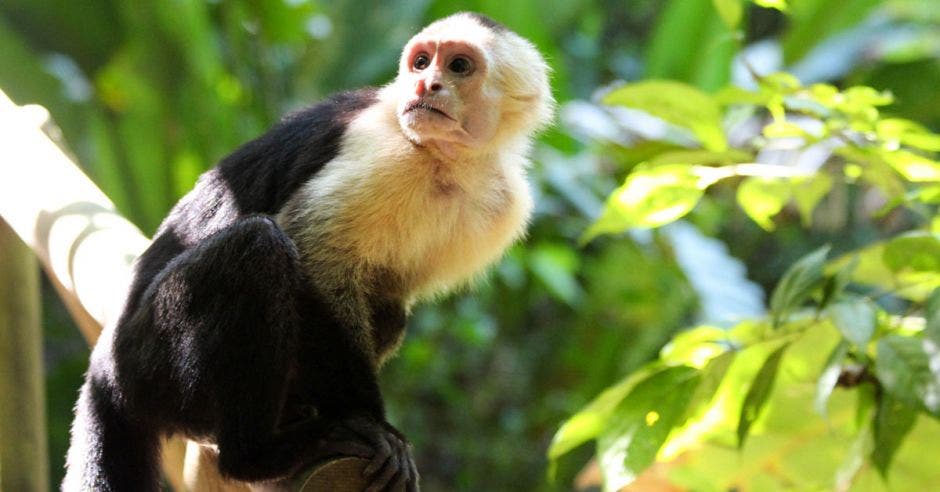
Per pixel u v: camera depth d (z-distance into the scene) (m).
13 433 10.20
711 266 17.09
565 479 20.42
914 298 8.97
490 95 9.38
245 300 7.40
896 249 8.33
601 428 8.79
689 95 8.98
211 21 17.98
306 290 8.26
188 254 7.71
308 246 8.38
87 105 16.95
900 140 9.09
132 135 16.81
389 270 9.13
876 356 7.51
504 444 22.97
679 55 17.84
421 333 23.03
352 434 7.48
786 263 21.66
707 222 20.12
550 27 18.66
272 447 7.39
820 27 17.97
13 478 10.25
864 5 17.83
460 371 23.64
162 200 16.97
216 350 7.42
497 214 9.60
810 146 9.22
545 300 23.83
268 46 18.25
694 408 8.28
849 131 9.16
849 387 8.46
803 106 9.05
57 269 8.80
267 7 17.75
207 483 8.11
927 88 18.91
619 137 17.97
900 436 7.70
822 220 21.66
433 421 23.66
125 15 16.08
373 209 8.59
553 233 19.61
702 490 9.45
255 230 7.50
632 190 9.01
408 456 7.55
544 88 10.14
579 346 20.81
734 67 18.95
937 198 8.73
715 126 9.12
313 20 19.30
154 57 16.38
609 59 21.56
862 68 19.53
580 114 18.02
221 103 16.92
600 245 21.22
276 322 7.42
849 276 7.96
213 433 7.69
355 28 18.12
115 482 8.08
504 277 19.66
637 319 19.78
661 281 19.39
